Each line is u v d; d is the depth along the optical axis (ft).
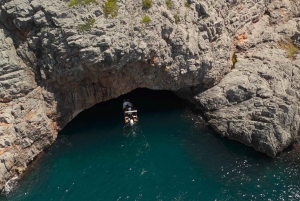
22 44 113.50
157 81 126.93
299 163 109.19
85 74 117.29
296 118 114.21
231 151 114.93
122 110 133.28
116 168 109.81
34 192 103.14
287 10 154.92
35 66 115.44
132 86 127.44
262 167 108.37
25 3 108.17
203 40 124.16
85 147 118.01
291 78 127.75
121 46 110.22
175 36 118.52
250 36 144.05
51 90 117.39
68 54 109.60
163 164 110.52
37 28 110.11
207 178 105.09
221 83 130.31
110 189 102.78
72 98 122.52
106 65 112.98
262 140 111.75
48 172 109.60
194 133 122.72
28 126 111.04
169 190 101.40
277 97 119.24
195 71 124.06
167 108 133.80
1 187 103.14
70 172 109.29
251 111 119.24
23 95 114.01
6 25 112.88
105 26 108.99
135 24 112.68
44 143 116.16
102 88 124.88
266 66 131.23
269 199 97.81
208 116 126.62
